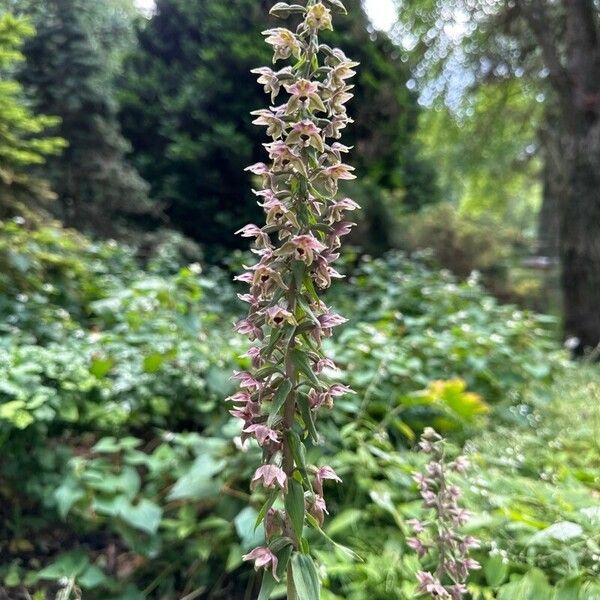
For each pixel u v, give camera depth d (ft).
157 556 8.41
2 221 14.90
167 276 19.22
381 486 8.05
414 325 14.92
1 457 8.60
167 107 25.11
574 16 21.80
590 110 21.47
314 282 4.11
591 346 21.25
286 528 4.22
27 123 14.66
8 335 11.28
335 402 9.77
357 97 25.52
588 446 10.29
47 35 23.29
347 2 25.30
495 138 32.65
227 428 8.57
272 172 3.98
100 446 8.36
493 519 6.81
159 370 9.94
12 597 7.95
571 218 21.81
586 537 6.41
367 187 26.09
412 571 6.47
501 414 11.70
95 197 24.20
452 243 28.40
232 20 24.84
